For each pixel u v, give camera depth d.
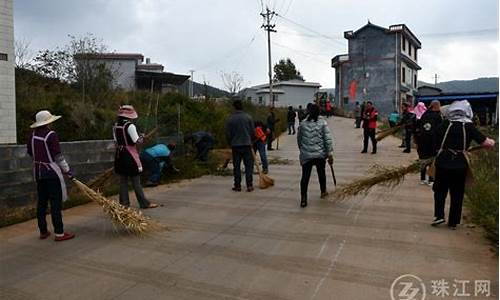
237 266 4.62
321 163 7.14
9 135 7.82
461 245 5.02
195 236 5.68
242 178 9.81
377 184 6.59
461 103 5.71
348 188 6.76
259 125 10.21
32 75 14.50
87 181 8.32
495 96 32.91
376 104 42.00
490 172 8.02
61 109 10.23
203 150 11.11
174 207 7.24
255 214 6.66
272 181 8.70
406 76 44.06
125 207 6.03
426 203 7.01
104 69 16.98
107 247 5.35
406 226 5.80
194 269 4.57
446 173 5.60
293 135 23.23
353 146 16.06
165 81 31.34
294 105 54.03
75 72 16.62
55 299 4.00
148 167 9.09
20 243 5.58
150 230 5.85
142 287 4.19
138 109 14.29
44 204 5.71
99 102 14.35
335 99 48.34
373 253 4.85
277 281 4.21
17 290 4.21
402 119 13.99
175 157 10.82
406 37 43.19
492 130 17.39
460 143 5.57
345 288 4.01
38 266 4.79
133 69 30.61
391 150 14.66
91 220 6.61
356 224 5.97
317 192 8.11
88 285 4.27
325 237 5.46
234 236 5.63
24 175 7.20
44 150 5.54
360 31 42.84
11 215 6.72
